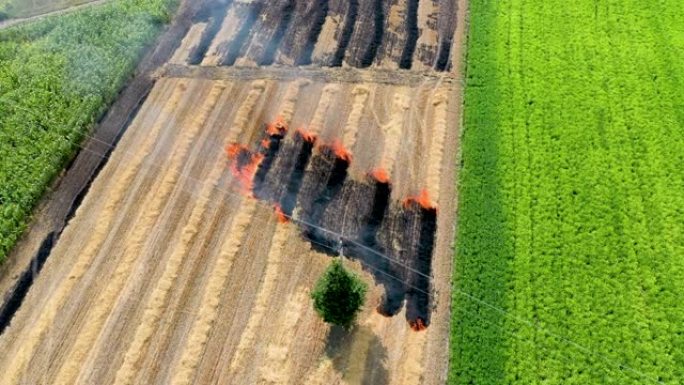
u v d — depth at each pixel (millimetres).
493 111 28516
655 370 20641
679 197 24953
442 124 28625
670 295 22266
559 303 22359
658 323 21672
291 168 27766
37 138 29531
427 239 24859
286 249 24984
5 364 22875
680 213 24516
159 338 22906
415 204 25953
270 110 30219
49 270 25359
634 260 23297
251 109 30328
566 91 29031
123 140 29812
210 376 21812
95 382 22078
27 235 26594
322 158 27953
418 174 27000
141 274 24781
